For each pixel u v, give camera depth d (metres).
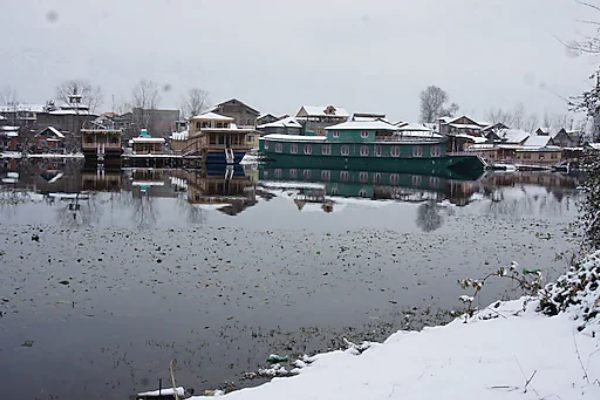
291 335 14.16
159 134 128.88
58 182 57.12
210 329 14.55
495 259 24.39
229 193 50.75
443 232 31.73
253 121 134.00
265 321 15.25
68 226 30.48
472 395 6.89
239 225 32.34
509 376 7.47
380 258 23.92
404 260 23.64
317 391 7.89
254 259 23.06
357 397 7.39
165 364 12.25
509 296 18.00
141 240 26.80
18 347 13.18
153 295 17.55
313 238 28.47
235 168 88.38
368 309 16.50
